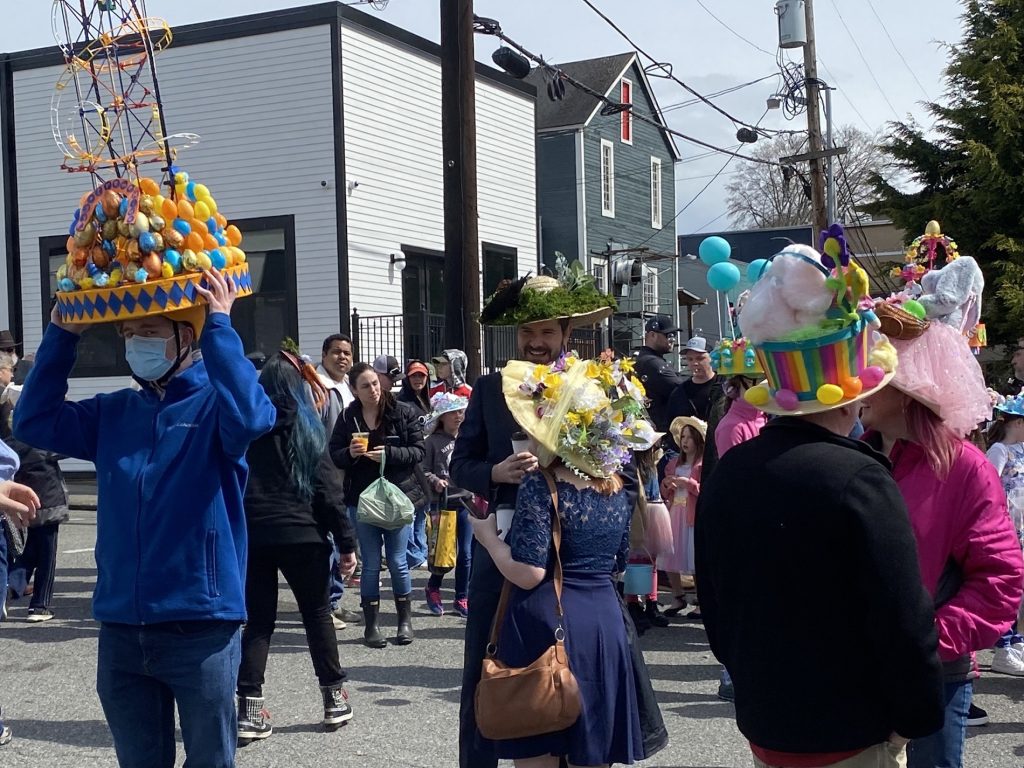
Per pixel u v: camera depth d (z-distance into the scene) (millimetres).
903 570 2162
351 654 6684
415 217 17562
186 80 16734
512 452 3748
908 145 21016
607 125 25969
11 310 17844
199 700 3180
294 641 7125
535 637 3186
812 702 2250
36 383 3281
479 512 4023
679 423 7395
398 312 17078
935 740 2975
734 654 2393
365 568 6875
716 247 5012
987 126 20047
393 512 6660
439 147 18172
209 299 3162
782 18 21719
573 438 3229
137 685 3264
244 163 16484
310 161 16094
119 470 3230
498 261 19891
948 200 19812
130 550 3166
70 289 3246
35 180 17609
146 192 3166
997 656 6062
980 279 3854
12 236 17781
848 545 2205
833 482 2219
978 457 2842
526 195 20719
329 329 16125
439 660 6492
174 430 3236
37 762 4734
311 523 5020
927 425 2836
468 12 10156
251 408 3123
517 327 4051
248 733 4941
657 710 3410
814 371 2359
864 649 2240
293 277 16281
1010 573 2734
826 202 24422
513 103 20266
